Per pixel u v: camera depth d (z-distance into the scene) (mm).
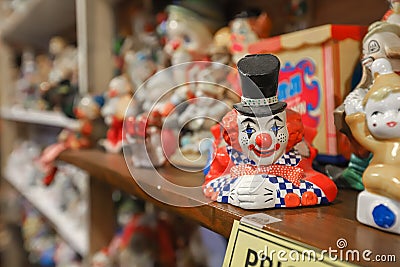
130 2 1303
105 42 1188
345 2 833
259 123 477
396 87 418
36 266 2180
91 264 1191
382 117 422
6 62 2336
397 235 403
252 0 1036
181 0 851
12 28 1947
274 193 477
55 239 1896
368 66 469
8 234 2492
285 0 942
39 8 1510
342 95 626
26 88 2027
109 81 1190
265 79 463
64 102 1291
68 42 1997
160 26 940
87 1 1166
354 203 510
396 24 462
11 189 2434
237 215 447
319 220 439
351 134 495
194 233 1080
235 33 760
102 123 1101
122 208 1250
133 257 1071
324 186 499
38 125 2406
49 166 1202
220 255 998
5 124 2361
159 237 1089
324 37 624
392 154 420
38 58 2061
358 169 583
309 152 532
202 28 827
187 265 1047
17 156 2213
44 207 1606
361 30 627
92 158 919
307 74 654
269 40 708
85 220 1246
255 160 490
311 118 653
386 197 416
